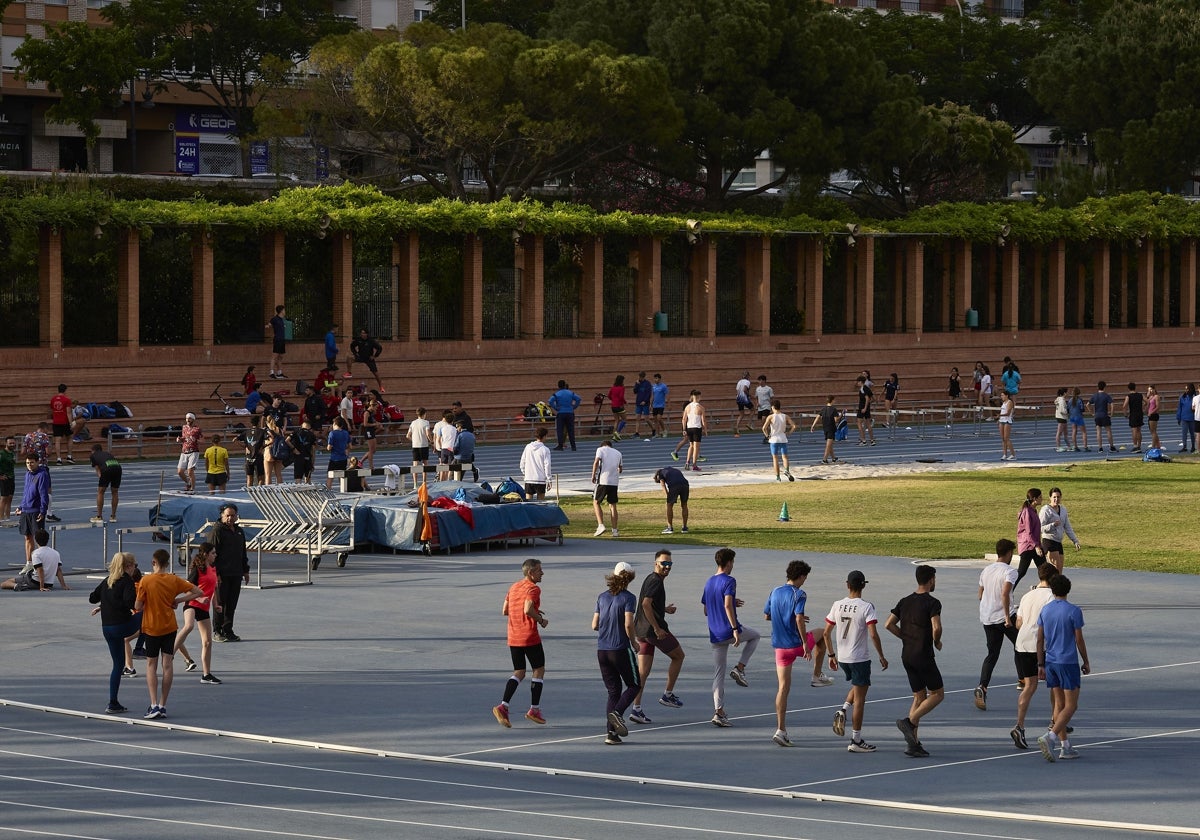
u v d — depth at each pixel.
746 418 104.12
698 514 62.75
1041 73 152.38
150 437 83.31
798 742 27.27
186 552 47.25
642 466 81.38
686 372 107.94
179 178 119.56
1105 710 29.73
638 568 48.59
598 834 20.94
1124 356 130.12
